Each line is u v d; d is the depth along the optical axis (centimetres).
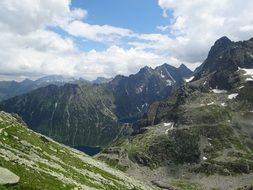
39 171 8606
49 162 10794
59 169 10419
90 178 12150
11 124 12281
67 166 11812
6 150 9319
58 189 7881
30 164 8900
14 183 6500
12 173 6819
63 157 13025
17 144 10719
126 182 15700
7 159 8144
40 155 10981
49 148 13000
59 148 14600
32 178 7606
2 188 5962
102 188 11494
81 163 14075
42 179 8006
